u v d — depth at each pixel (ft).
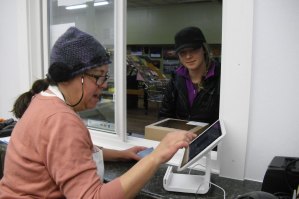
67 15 6.14
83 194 2.57
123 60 5.29
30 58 6.51
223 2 4.00
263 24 3.83
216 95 5.66
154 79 15.35
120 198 2.64
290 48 3.72
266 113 3.96
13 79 6.89
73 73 3.02
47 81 3.39
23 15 6.36
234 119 4.09
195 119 5.96
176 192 3.78
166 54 25.93
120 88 5.36
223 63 4.08
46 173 2.93
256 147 4.08
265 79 3.91
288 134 3.87
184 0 23.36
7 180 3.16
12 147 3.15
